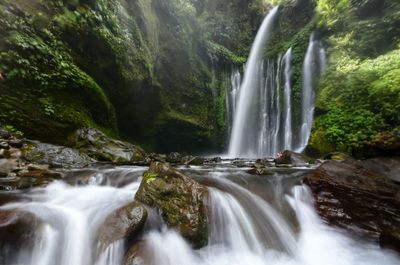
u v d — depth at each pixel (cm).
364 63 952
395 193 409
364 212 382
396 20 1012
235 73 1608
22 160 450
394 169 547
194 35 1427
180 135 1289
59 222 293
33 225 268
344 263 343
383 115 758
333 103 922
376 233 353
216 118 1459
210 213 350
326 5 1356
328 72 1077
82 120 691
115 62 812
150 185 347
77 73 684
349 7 1214
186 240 308
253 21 1886
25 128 556
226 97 1539
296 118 1262
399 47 965
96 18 755
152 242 294
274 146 1321
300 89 1283
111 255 265
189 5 1442
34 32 604
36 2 625
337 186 418
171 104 1255
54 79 624
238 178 484
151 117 1150
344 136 800
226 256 328
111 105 855
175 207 327
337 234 376
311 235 380
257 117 1438
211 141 1405
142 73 959
